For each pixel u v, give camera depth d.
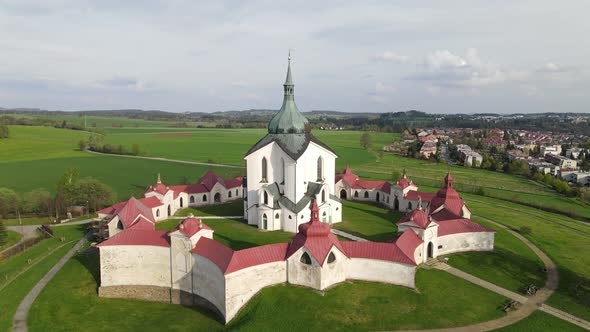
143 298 74.69
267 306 65.06
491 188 187.12
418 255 80.62
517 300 69.19
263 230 100.75
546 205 154.50
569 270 82.75
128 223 89.25
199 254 70.06
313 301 66.06
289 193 100.88
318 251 69.62
